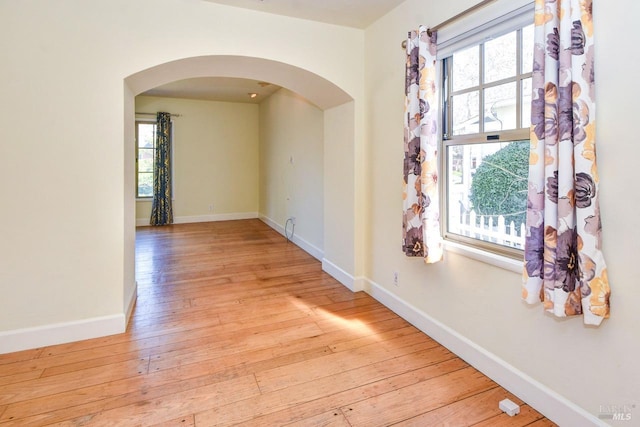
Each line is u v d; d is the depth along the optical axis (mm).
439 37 2268
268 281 3668
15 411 1720
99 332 2453
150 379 1989
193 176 7121
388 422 1674
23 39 2160
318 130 4453
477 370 2090
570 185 1463
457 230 2328
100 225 2412
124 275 2535
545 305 1548
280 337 2490
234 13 2670
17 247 2232
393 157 2814
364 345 2381
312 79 3117
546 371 1706
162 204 6793
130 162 2754
